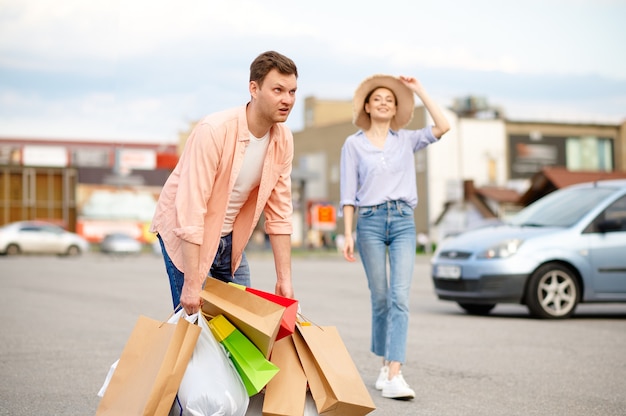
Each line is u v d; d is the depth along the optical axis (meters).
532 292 11.74
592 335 9.95
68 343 9.16
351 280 21.64
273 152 4.57
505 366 7.77
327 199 79.25
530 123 73.12
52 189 63.91
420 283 20.41
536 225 12.55
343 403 4.11
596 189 12.80
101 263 34.62
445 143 68.56
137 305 13.73
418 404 6.11
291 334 4.21
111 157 78.31
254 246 57.16
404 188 6.66
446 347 8.93
